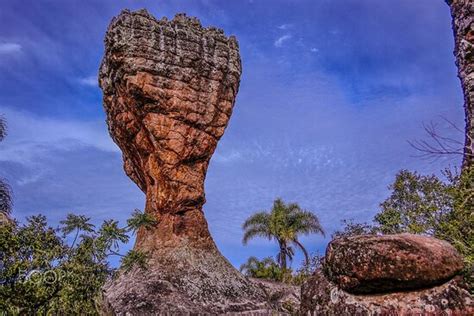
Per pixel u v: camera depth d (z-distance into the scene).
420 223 9.66
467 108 9.12
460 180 8.50
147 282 22.05
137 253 9.52
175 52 26.03
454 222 8.06
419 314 5.42
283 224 39.41
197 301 21.84
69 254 6.96
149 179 26.64
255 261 43.31
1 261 6.38
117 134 27.56
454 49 9.93
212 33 28.39
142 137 25.89
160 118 25.30
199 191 26.48
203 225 26.62
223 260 26.00
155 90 24.92
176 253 24.59
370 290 5.80
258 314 21.31
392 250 5.70
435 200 9.56
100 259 7.33
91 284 6.94
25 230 6.76
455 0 9.80
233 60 28.31
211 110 26.52
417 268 5.54
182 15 28.00
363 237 6.21
